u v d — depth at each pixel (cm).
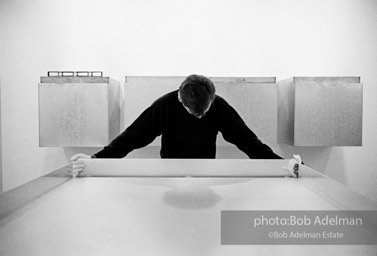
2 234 72
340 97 207
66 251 63
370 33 242
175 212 87
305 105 207
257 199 101
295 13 241
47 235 71
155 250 64
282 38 242
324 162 246
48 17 241
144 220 81
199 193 109
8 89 244
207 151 201
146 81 209
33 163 246
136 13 241
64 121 208
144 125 203
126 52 242
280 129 236
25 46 242
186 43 242
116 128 235
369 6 241
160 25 241
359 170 247
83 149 244
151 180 132
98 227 76
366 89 244
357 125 208
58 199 101
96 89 206
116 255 61
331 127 208
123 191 112
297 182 128
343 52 243
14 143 246
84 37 242
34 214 86
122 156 203
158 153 241
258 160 142
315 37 242
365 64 243
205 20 241
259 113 208
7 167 246
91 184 125
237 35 241
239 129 205
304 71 243
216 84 207
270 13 241
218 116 200
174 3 240
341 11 241
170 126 200
